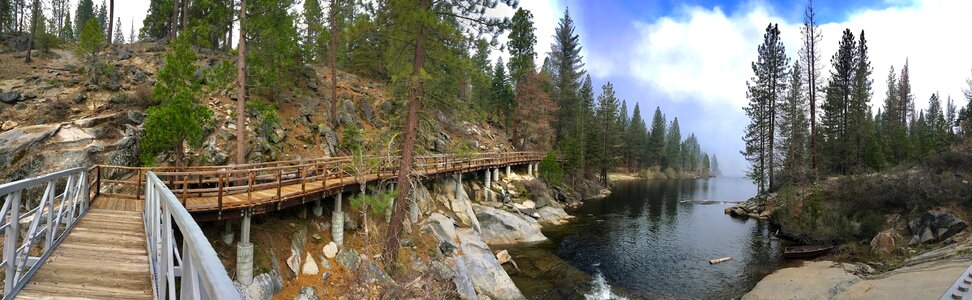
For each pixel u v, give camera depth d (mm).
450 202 20109
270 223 11633
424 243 15156
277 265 10625
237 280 9516
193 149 14969
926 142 36688
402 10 12508
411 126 13555
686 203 37219
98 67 18859
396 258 12609
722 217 28719
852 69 36844
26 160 12461
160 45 26109
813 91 30516
